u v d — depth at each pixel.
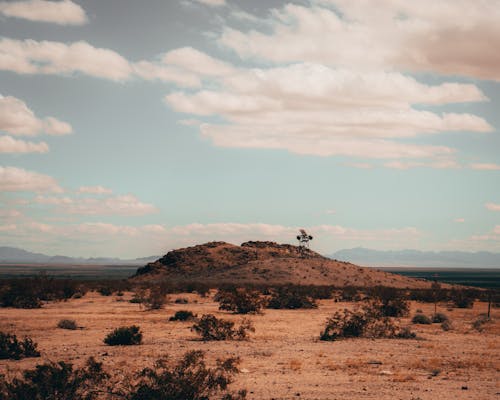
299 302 57.25
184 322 40.06
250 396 15.41
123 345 27.33
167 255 166.25
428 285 130.62
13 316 44.47
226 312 51.28
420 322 41.59
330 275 135.50
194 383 14.32
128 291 93.44
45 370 13.97
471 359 22.77
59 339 29.92
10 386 13.59
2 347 23.00
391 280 134.75
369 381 17.78
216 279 137.50
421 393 15.87
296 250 187.25
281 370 19.83
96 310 52.03
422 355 24.17
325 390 16.27
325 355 23.97
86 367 18.53
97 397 14.33
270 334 32.78
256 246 187.25
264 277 134.12
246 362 21.75
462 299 64.06
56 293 67.56
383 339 30.64
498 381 17.94
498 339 30.80
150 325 37.91
